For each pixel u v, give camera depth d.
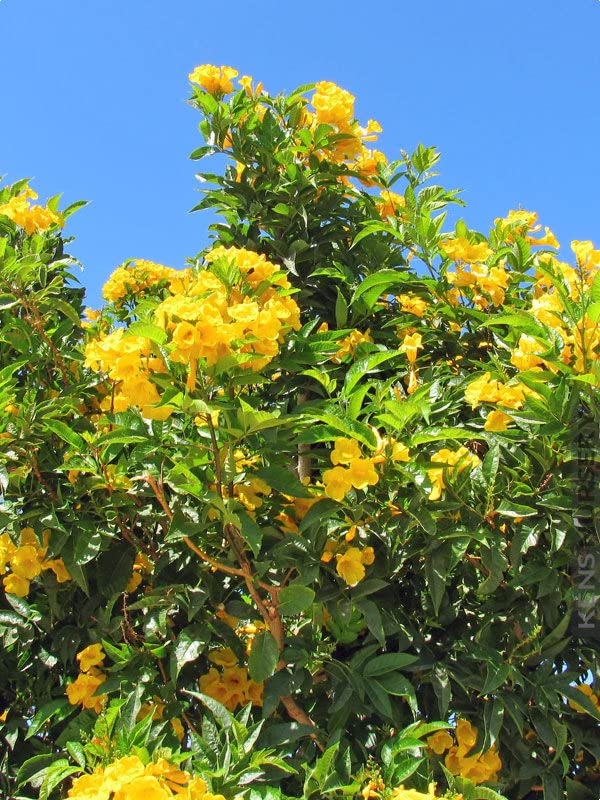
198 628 2.70
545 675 2.65
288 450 2.53
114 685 2.62
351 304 3.51
